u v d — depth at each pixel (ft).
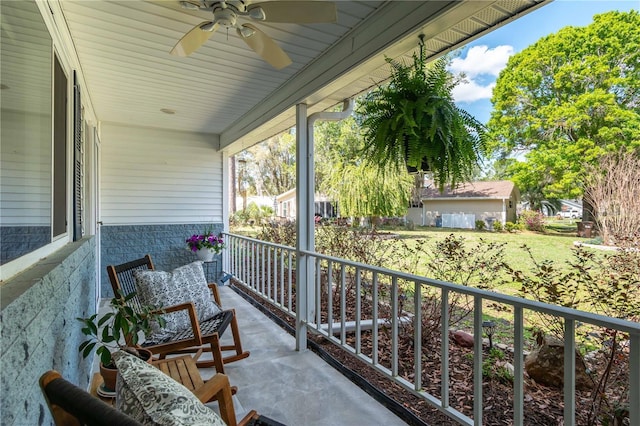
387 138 6.43
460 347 10.09
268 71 10.27
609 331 6.42
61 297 4.93
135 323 6.48
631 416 3.64
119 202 17.12
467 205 36.42
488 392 7.73
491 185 36.60
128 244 17.29
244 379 8.77
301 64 9.72
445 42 6.98
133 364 3.25
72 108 8.11
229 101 13.26
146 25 7.77
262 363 9.72
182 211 18.54
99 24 7.68
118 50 8.93
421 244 13.12
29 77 4.66
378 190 20.84
